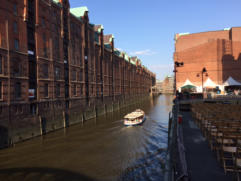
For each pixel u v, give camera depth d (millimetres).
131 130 32750
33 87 27109
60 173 16656
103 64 56188
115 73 68625
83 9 44719
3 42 22031
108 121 40781
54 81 31531
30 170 17094
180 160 8250
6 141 21766
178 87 56188
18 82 24062
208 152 9945
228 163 8344
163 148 23312
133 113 42281
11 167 17547
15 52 23625
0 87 21469
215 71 52344
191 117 22656
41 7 28938
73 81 38375
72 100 37625
